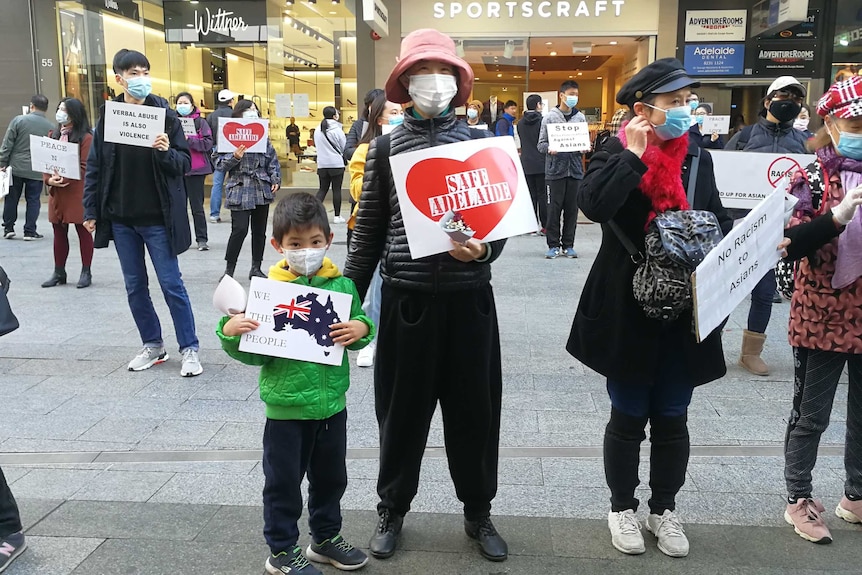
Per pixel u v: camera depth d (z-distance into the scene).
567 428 4.14
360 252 2.85
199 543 2.97
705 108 9.43
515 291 7.38
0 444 3.94
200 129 9.39
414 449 2.84
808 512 3.04
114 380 4.91
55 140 7.09
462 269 2.68
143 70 4.78
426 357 2.72
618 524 2.95
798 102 5.57
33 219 10.30
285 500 2.67
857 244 2.79
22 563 2.82
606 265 2.81
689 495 3.38
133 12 14.81
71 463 3.72
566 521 3.15
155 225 4.87
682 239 2.53
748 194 5.30
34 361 5.28
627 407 2.85
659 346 2.77
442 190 2.55
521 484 3.49
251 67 14.73
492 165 2.60
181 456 3.80
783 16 11.64
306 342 2.65
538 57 15.56
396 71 2.60
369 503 3.31
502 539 2.93
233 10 14.57
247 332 2.61
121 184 4.79
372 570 2.81
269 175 7.52
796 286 3.04
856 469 3.09
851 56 13.20
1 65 14.73
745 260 2.60
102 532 3.05
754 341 5.07
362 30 13.95
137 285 5.03
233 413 4.37
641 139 2.54
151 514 3.20
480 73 14.05
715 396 4.63
